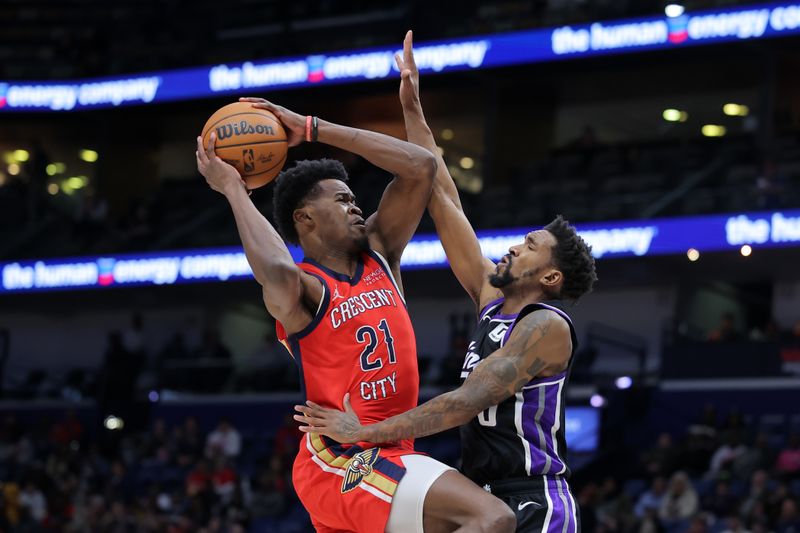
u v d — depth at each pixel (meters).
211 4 30.42
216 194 28.34
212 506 18.70
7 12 31.73
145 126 30.53
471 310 26.16
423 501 4.46
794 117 25.97
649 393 20.89
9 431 23.91
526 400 4.68
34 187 28.80
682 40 22.73
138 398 24.66
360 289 4.81
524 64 24.70
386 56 25.53
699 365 20.94
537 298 4.91
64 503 20.17
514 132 27.05
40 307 29.17
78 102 28.30
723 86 26.12
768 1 21.95
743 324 24.89
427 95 27.61
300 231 4.93
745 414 20.19
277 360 24.55
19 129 31.19
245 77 26.78
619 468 19.56
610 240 22.27
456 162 28.89
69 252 26.77
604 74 25.92
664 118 27.50
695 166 23.81
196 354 25.45
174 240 26.25
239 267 25.30
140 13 31.20
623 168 24.52
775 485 16.33
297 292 4.61
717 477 17.08
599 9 24.14
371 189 25.84
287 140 4.98
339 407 4.69
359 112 28.77
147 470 21.12
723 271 23.56
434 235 23.22
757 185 21.58
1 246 27.45
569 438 20.38
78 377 26.94
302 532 17.94
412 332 4.91
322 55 26.05
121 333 28.73
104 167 30.42
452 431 21.17
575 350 4.76
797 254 22.09
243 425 23.70
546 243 4.91
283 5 29.73
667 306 24.55
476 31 25.45
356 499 4.59
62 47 30.19
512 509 4.61
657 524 15.45
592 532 15.97
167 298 27.98
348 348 4.71
